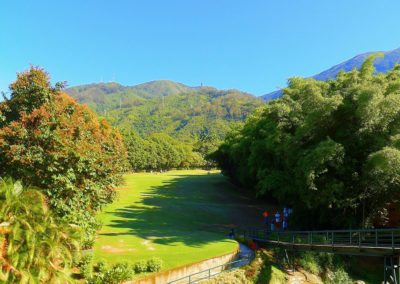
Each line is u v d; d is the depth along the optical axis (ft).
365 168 84.79
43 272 33.30
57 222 43.16
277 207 173.27
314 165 83.97
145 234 99.19
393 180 82.53
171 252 77.87
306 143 96.43
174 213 144.97
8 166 52.65
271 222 131.95
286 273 85.35
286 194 113.70
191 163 484.74
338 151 83.82
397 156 72.84
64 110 61.46
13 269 30.73
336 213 99.09
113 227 108.58
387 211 103.35
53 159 52.26
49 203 52.54
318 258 94.94
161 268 66.08
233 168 235.40
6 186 35.01
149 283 62.23
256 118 184.65
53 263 36.81
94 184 63.67
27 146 52.70
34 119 55.21
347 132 89.04
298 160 94.17
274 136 106.93
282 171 111.96
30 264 32.09
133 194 189.06
